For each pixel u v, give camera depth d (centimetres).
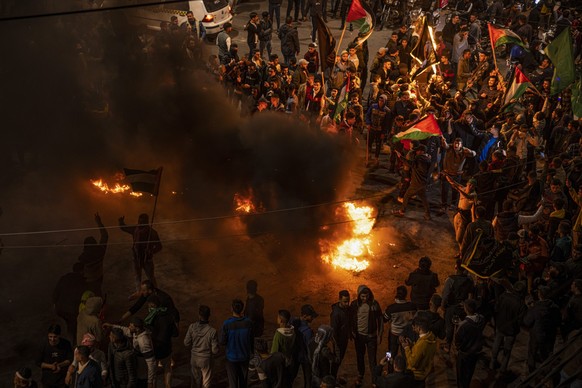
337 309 1024
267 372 964
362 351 1066
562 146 1681
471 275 1356
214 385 1074
